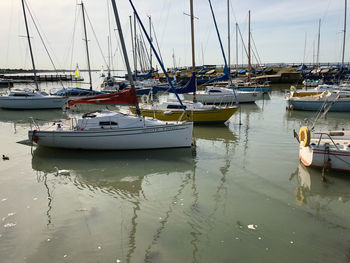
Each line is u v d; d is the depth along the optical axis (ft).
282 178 30.68
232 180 30.50
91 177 31.68
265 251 18.84
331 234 20.66
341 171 30.68
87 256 18.43
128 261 17.95
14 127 60.03
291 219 22.67
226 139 47.57
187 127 39.32
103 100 37.86
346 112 72.08
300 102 75.20
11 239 20.21
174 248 19.21
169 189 28.55
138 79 135.54
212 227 21.67
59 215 23.53
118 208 24.75
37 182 30.37
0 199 26.32
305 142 31.81
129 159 37.11
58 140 38.65
